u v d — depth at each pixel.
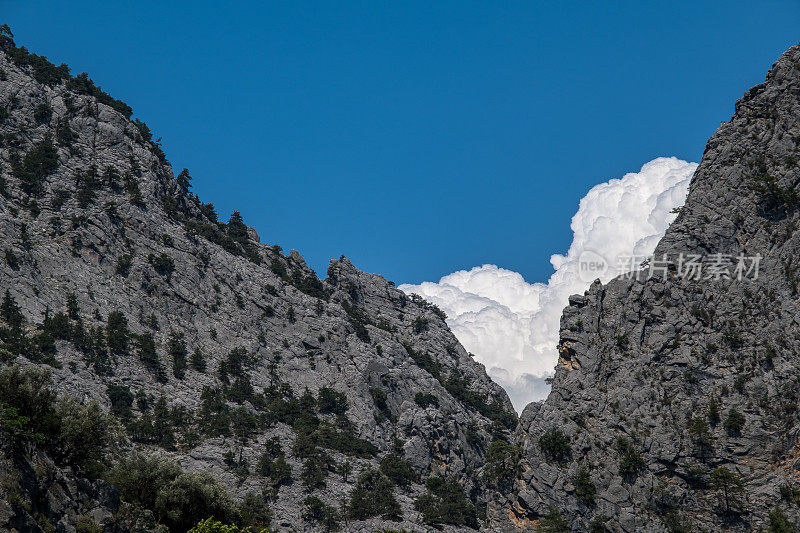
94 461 129.00
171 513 140.62
